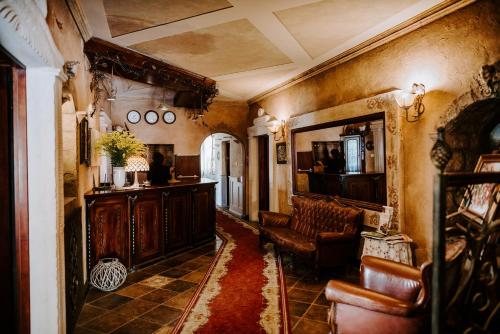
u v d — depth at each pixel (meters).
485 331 1.69
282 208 6.63
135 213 4.37
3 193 1.95
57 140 2.21
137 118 7.60
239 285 3.79
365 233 3.70
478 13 2.91
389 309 1.94
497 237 1.71
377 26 3.71
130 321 2.92
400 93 3.56
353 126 4.52
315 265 3.90
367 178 4.24
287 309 3.15
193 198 5.52
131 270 4.30
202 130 8.26
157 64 4.84
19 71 2.08
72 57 3.05
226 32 3.80
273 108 7.01
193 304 3.27
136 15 3.29
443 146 1.43
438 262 1.42
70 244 2.68
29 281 2.12
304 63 5.12
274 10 3.27
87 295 3.52
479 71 2.90
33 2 1.62
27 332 2.12
